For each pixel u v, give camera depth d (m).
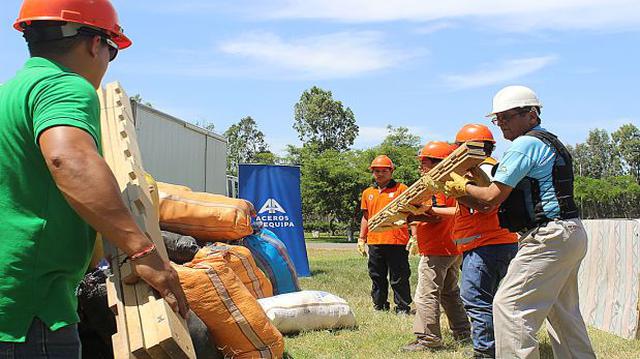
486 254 5.52
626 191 68.81
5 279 2.08
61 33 2.32
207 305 4.78
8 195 2.12
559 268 4.47
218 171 14.49
